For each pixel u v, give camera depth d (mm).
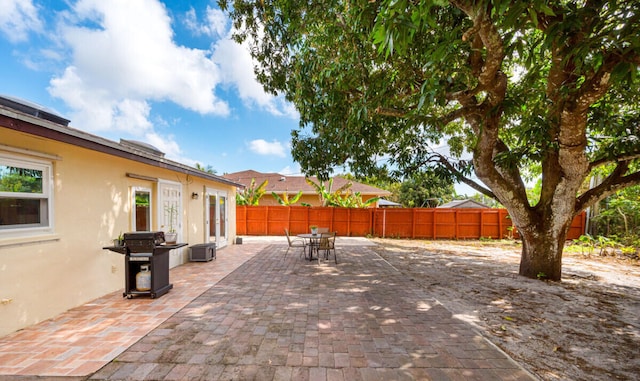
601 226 11805
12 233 3457
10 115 2910
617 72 2609
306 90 5520
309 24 5375
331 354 2949
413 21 2383
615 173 5863
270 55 6258
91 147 4156
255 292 5105
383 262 8039
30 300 3623
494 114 4805
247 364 2740
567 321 3949
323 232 9039
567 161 5383
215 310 4184
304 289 5320
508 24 2342
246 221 14688
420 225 13953
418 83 5031
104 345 3098
